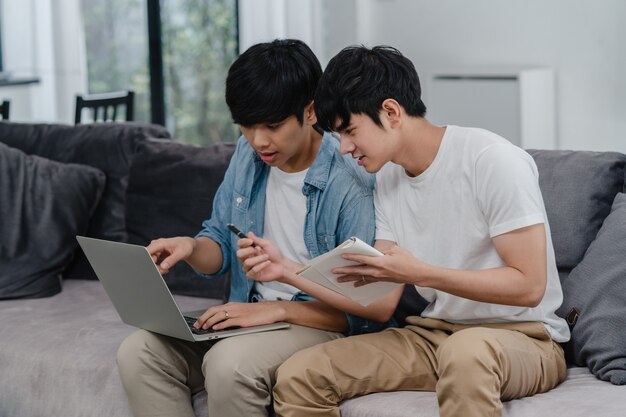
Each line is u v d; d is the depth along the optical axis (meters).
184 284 2.91
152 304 2.15
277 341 2.20
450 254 2.13
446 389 1.89
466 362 1.86
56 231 3.06
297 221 2.37
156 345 2.23
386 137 2.08
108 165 3.18
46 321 2.71
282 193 2.40
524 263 1.98
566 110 4.93
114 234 3.14
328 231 2.33
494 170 2.03
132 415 2.38
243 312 2.25
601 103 4.82
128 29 6.01
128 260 2.11
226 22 5.84
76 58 6.02
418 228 2.18
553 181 2.41
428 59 5.37
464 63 5.25
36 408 2.52
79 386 2.44
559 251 2.35
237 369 2.09
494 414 1.86
